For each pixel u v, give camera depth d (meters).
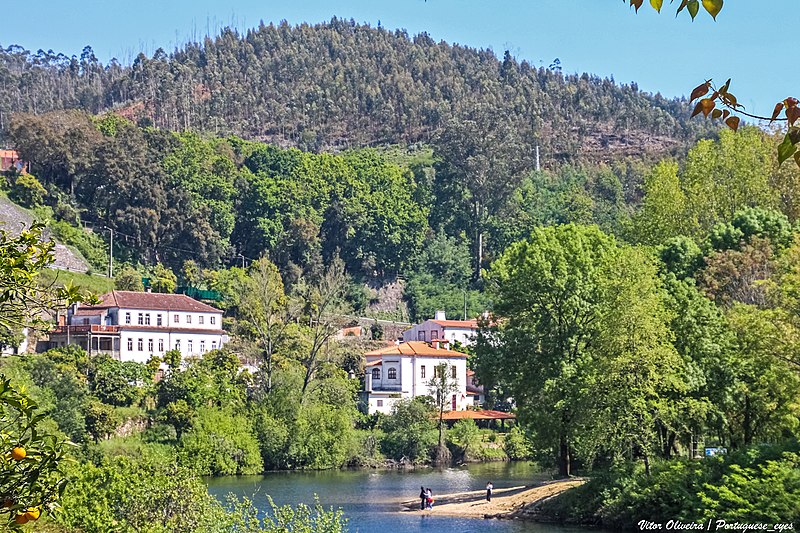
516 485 82.19
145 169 191.88
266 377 108.44
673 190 99.06
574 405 59.25
